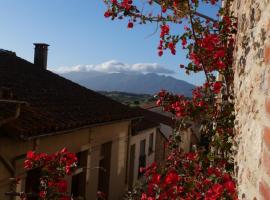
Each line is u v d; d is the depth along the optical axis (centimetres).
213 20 587
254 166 279
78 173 1130
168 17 618
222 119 491
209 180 472
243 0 411
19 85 1107
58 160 609
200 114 588
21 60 1569
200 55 575
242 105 366
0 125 704
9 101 709
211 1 607
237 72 424
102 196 952
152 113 2692
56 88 1352
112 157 1430
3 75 1136
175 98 671
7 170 770
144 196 529
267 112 251
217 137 484
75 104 1235
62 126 918
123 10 641
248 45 355
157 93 673
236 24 498
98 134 1266
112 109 1484
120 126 1509
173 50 600
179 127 653
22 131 751
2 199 759
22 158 816
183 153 643
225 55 525
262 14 294
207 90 595
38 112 921
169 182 505
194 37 585
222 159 464
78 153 1191
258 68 295
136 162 1817
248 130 317
